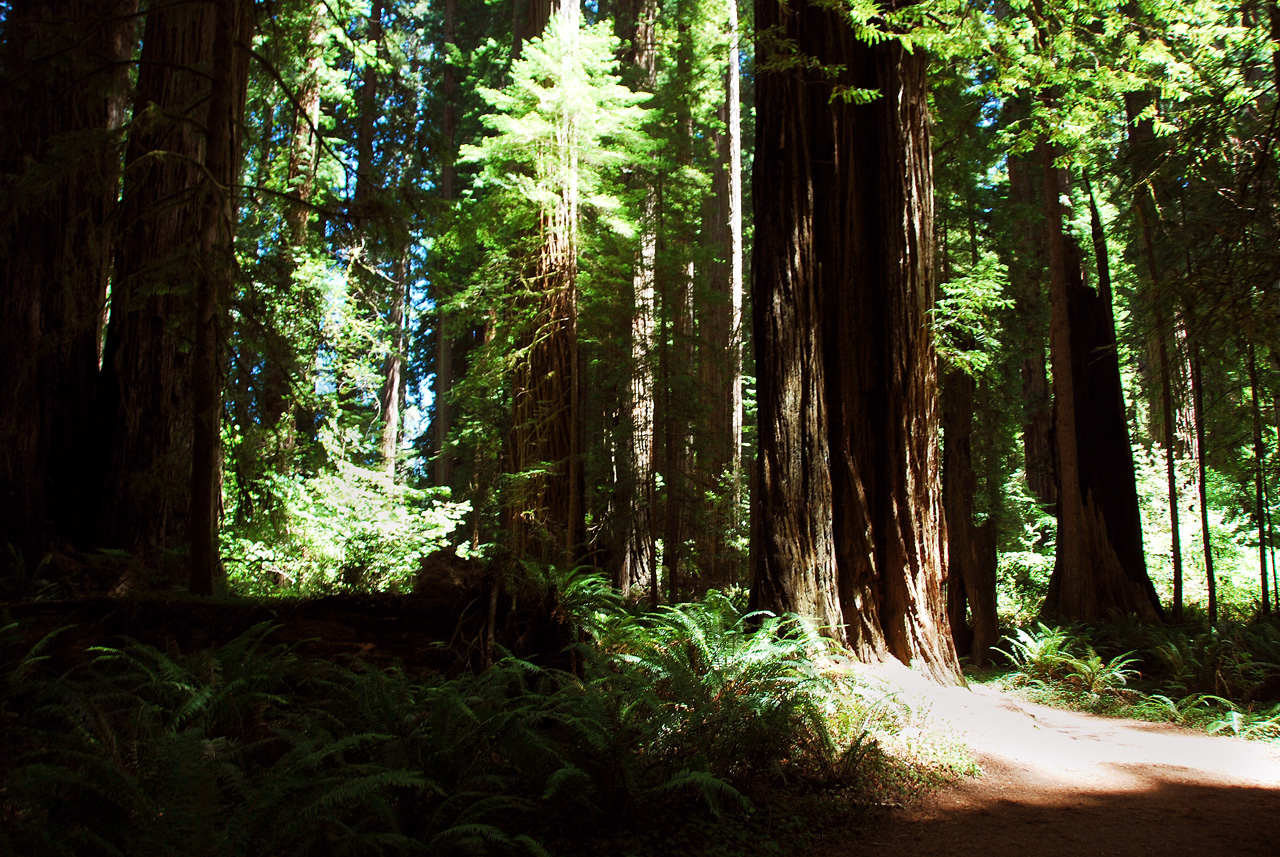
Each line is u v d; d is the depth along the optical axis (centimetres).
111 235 783
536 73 1327
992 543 1096
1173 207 1072
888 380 848
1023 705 812
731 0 1752
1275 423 1348
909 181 862
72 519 923
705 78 1497
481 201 1320
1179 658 916
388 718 466
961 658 1098
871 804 482
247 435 794
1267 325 709
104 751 387
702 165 1505
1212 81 955
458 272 1911
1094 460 1340
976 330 928
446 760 436
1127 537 1309
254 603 632
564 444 1340
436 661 608
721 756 497
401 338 2269
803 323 858
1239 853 415
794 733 536
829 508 830
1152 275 1097
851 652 781
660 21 1930
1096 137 1130
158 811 336
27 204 720
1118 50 1034
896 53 879
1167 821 466
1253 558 1673
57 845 300
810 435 838
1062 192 1531
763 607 818
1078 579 1218
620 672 573
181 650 591
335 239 772
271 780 358
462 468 2106
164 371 955
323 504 1245
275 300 767
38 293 902
